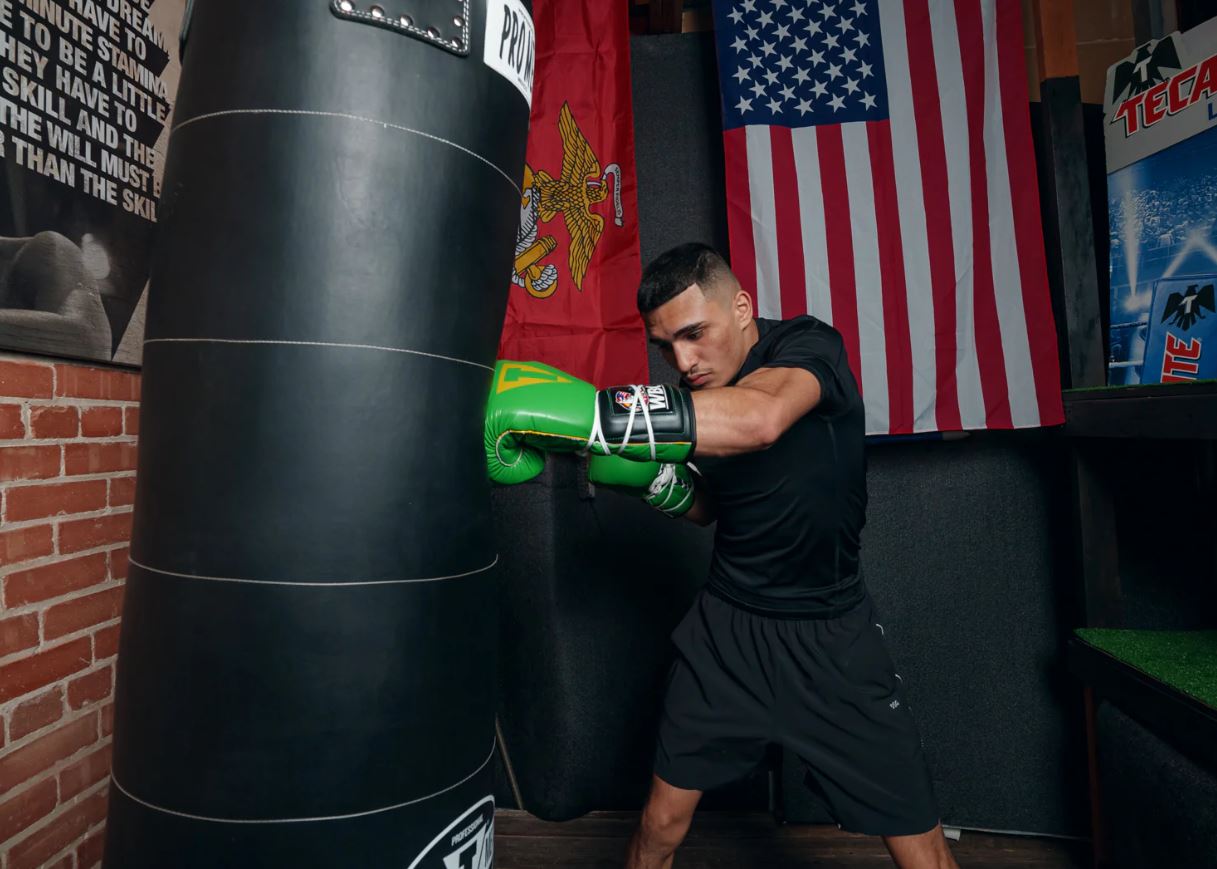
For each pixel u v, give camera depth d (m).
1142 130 1.94
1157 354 1.87
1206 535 2.17
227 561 0.88
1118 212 2.01
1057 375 2.02
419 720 0.93
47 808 1.48
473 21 0.98
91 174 1.55
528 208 2.22
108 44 1.59
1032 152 2.05
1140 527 2.19
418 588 0.94
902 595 2.32
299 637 0.87
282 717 0.87
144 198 1.73
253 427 0.88
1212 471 2.10
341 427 0.89
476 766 1.02
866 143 2.10
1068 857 2.14
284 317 0.88
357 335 0.90
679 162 2.42
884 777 1.43
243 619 0.87
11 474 1.40
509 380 1.08
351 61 0.90
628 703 2.41
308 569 0.88
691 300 1.38
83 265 1.54
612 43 2.23
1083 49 2.42
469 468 1.00
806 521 1.43
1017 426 2.03
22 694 1.42
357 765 0.89
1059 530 2.25
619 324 2.20
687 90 2.42
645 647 2.41
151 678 0.90
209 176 0.91
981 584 2.29
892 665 1.52
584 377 2.19
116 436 1.70
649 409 1.03
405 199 0.92
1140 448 2.18
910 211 2.09
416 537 0.94
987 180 2.07
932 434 2.14
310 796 0.87
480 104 0.99
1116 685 1.67
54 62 1.44
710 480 1.47
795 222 2.11
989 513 2.29
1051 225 2.10
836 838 2.23
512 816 2.42
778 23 2.14
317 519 0.88
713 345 1.40
